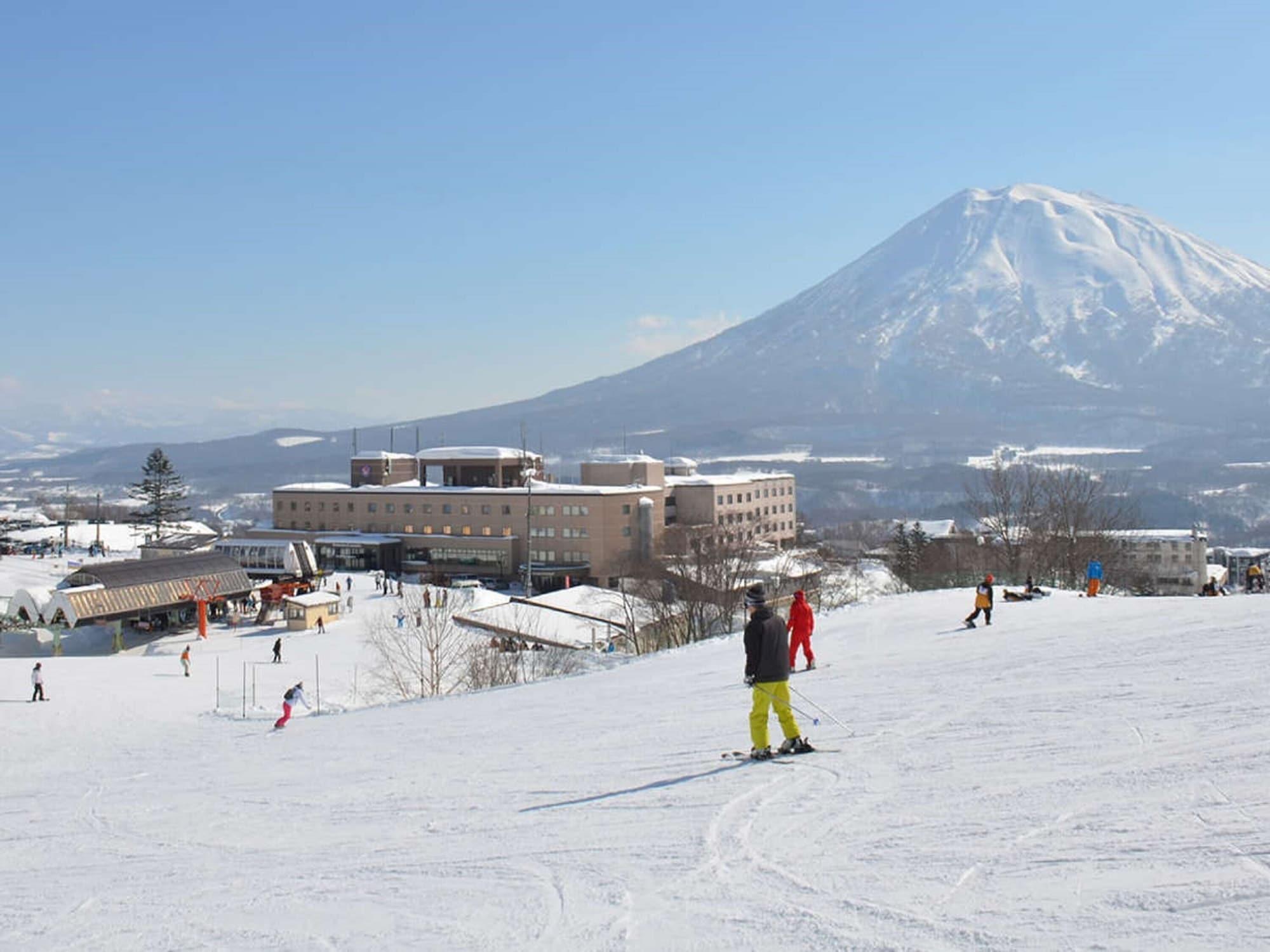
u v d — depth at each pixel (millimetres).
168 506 192375
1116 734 15531
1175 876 9195
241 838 16406
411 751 23906
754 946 8883
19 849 18031
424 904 11289
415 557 153250
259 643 76500
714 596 73188
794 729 16938
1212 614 31469
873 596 88688
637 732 21812
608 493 143250
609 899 10617
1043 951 8000
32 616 78688
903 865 10500
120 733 40781
